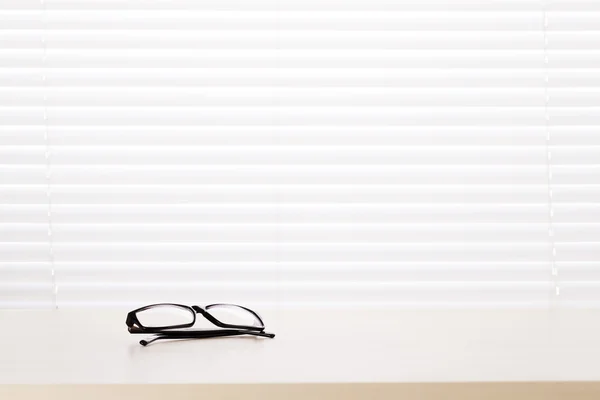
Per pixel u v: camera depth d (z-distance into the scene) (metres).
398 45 1.92
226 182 1.91
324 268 1.91
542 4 1.92
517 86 1.92
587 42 1.92
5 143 1.91
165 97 1.92
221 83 1.92
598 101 1.92
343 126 1.92
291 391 0.77
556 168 1.92
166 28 1.92
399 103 1.92
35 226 1.91
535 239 1.92
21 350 0.96
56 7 1.92
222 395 0.77
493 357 0.89
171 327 1.05
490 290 1.92
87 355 0.92
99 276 1.91
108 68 1.92
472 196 1.92
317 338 1.03
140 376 0.80
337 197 1.92
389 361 0.87
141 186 1.91
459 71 1.92
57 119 1.91
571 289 1.92
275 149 1.92
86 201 1.91
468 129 1.92
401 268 1.92
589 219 1.92
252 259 1.91
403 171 1.91
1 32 1.91
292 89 1.92
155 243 1.91
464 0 1.93
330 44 1.92
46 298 1.91
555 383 0.78
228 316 1.10
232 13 1.92
